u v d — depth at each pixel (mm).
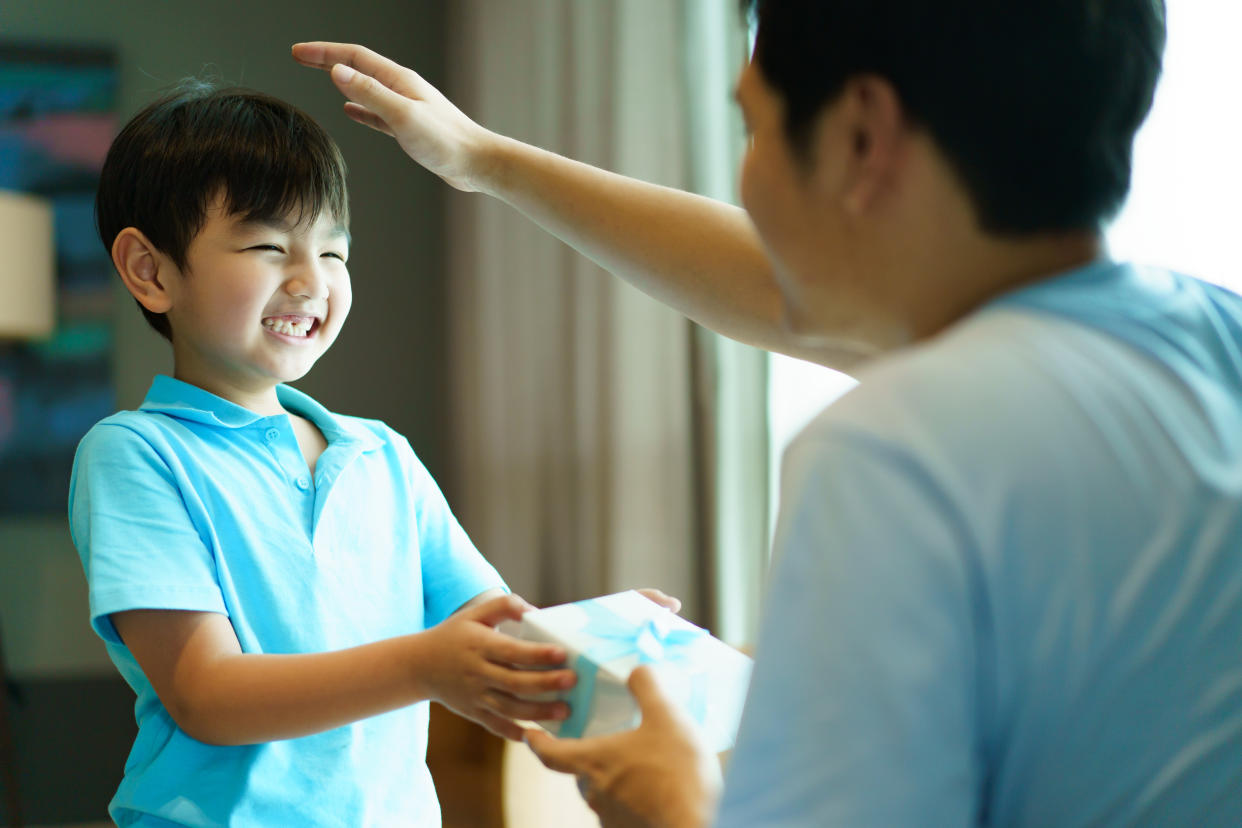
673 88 2834
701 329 2805
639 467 2963
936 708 448
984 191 542
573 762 649
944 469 470
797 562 476
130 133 1061
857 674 448
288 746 941
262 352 1029
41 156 3359
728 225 1030
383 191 3629
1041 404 494
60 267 3369
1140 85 560
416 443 3688
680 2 2807
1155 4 571
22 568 3373
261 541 979
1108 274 570
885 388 502
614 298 3012
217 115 1040
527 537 3338
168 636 895
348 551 1030
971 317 549
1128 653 476
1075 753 484
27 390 3365
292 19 3523
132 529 912
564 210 1069
